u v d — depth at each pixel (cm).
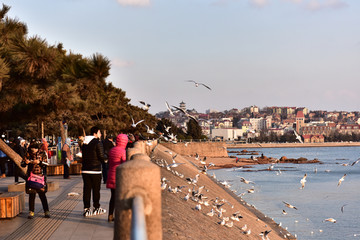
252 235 2259
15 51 1171
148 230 460
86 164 1330
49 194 1856
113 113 5934
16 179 2302
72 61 1252
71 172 2870
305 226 3566
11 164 2756
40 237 1061
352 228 3478
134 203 414
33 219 1291
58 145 3372
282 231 2767
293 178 8375
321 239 3114
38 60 1166
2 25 1275
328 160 16288
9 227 1180
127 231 456
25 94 1299
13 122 1541
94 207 1352
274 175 9150
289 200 5131
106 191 1925
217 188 4538
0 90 1217
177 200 2122
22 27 1344
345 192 6028
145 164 468
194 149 14600
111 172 1218
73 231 1123
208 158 14050
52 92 1363
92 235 1077
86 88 1412
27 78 1257
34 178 1291
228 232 2038
